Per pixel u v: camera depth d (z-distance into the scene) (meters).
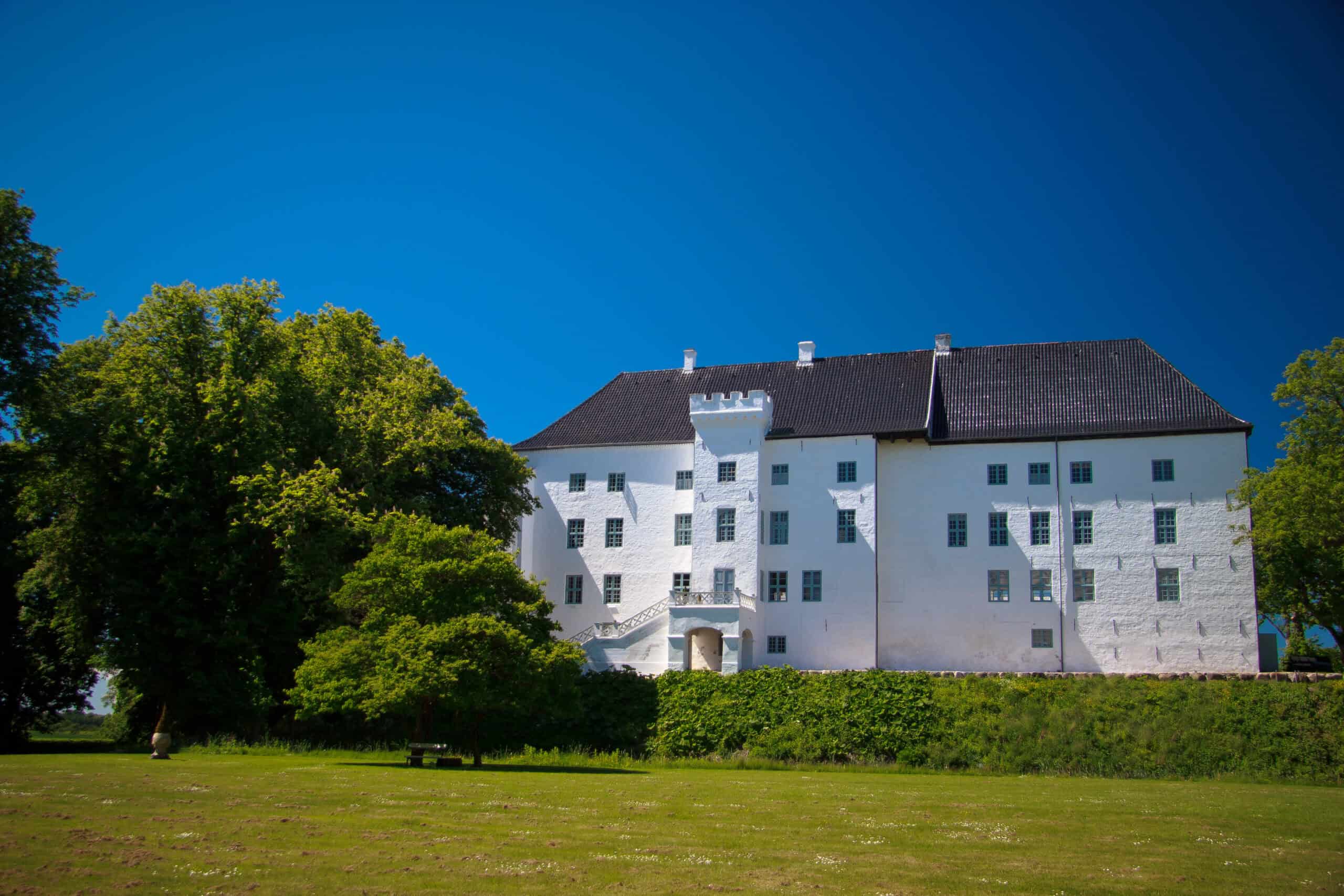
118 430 45.12
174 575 43.81
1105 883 14.76
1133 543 54.16
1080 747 40.66
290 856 15.12
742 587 57.06
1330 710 40.31
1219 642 51.84
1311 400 49.91
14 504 46.84
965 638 56.00
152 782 24.09
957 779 35.59
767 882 14.29
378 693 33.34
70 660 48.50
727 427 59.09
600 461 63.19
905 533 58.06
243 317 49.03
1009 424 57.84
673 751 45.38
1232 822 21.81
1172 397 56.03
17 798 20.33
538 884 13.76
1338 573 49.88
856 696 45.88
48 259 43.19
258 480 44.28
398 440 51.56
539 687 34.94
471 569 36.75
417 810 20.16
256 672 44.41
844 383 63.09
